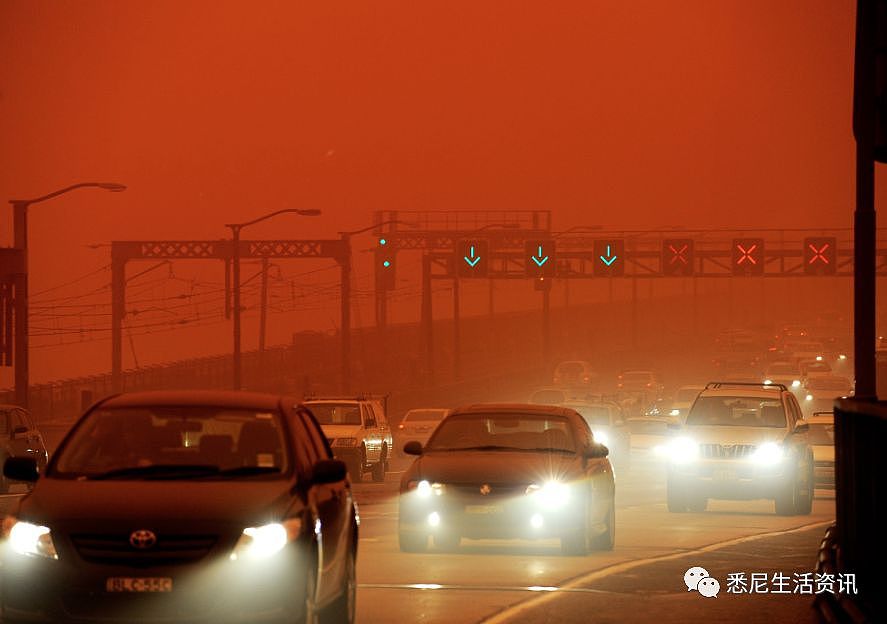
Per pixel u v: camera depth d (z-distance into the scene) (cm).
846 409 4519
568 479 5847
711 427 8800
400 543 5953
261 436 3584
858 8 5809
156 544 3152
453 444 6197
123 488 3316
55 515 3200
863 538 4219
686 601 4619
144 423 3616
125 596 3117
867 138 5875
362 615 4288
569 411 6322
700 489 8656
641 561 5750
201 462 3525
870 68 5812
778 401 8975
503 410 6269
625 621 4219
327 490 3688
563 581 5075
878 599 3906
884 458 3825
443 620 4203
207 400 3706
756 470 8556
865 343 5931
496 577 5178
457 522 5812
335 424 12238
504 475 5828
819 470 11306
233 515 3200
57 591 3131
